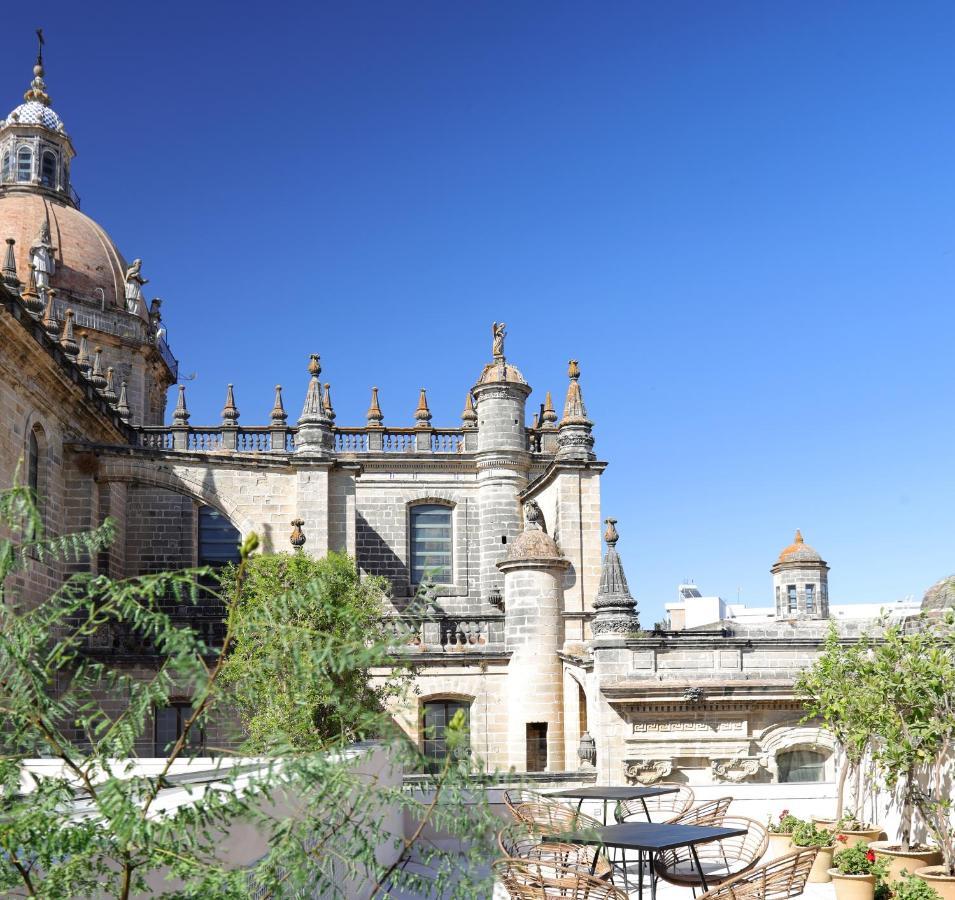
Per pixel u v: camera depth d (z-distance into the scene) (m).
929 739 17.66
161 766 14.02
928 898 14.81
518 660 32.09
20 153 56.44
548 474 37.38
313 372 38.47
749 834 20.38
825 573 54.94
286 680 7.57
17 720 6.45
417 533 42.75
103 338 50.62
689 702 25.64
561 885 13.16
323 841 6.96
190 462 35.53
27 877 6.13
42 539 6.98
